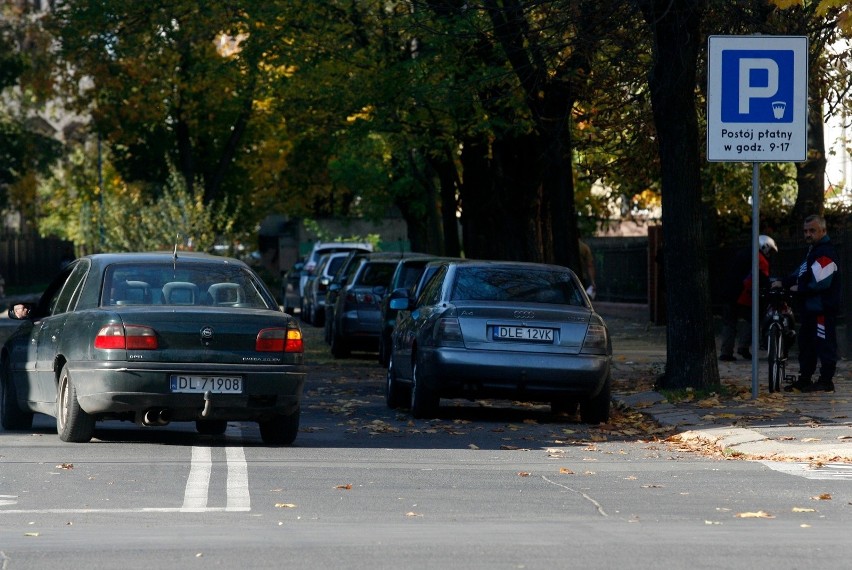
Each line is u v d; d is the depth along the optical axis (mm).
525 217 76125
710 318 47594
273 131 145625
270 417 34812
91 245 174125
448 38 64125
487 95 66000
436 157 89938
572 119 67375
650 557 19969
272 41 79438
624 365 62531
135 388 33188
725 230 93188
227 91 131625
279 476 29000
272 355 34125
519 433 39219
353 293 71625
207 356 33625
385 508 24938
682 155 47375
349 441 36812
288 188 164750
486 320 41344
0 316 118312
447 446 35812
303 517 23844
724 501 25875
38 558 19844
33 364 37188
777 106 43844
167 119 145000
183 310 33906
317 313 104562
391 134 80875
